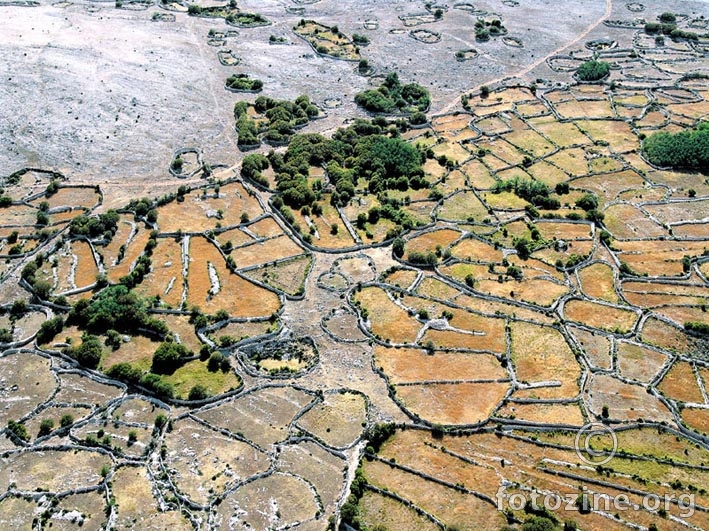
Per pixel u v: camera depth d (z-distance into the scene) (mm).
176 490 119438
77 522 114938
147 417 133750
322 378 142375
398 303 161250
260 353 149250
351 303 160375
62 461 125438
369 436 128875
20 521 115438
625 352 148750
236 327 153750
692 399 137500
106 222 179750
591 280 169875
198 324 151625
